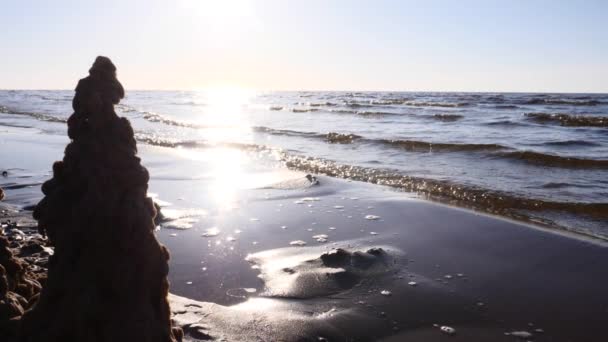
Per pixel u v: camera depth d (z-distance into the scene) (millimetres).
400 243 6066
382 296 4445
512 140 17750
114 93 2465
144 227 2312
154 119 28672
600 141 17328
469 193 9102
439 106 45656
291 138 19312
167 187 9523
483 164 12531
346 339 3639
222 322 3695
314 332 3670
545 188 9469
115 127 2420
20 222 6719
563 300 4477
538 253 5746
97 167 2283
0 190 3059
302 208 7883
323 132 21281
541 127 23281
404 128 23438
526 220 7387
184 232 6461
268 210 7738
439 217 7340
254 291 4473
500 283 4840
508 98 65000
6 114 33969
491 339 3744
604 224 7133
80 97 2377
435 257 5566
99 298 2238
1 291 2738
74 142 2377
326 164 12648
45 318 2271
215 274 4906
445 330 3854
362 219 7215
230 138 19328
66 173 2342
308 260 5297
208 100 79375
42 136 18766
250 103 65375
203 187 9539
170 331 2471
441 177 10695
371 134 20312
